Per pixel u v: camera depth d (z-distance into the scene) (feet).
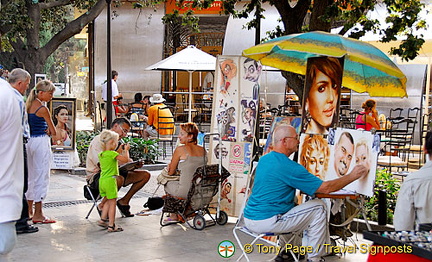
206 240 22.75
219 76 26.58
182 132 24.80
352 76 23.63
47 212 27.37
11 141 12.17
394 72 18.44
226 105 26.43
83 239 22.59
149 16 64.75
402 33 31.76
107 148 24.09
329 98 20.47
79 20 53.42
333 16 26.21
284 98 62.39
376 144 17.63
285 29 29.55
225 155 26.27
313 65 20.90
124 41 65.26
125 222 25.70
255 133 26.21
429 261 11.03
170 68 37.63
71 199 30.63
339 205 20.26
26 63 51.85
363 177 18.10
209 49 80.12
